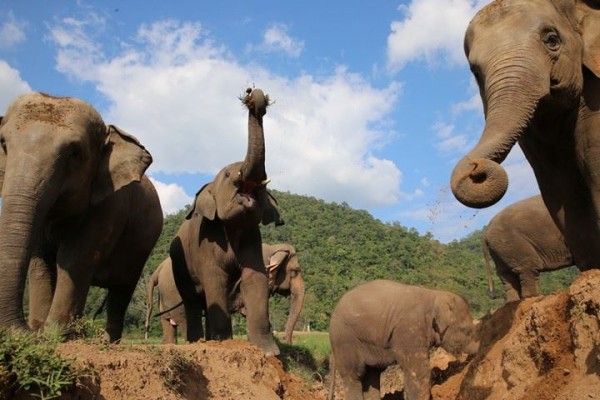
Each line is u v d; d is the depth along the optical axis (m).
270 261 19.23
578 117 5.86
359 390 8.59
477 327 7.44
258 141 8.98
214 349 7.47
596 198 5.80
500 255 13.35
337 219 110.94
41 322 8.03
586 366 4.68
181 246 11.69
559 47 5.55
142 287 40.06
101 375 5.42
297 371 11.24
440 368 9.10
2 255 6.12
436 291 8.09
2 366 4.05
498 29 5.64
